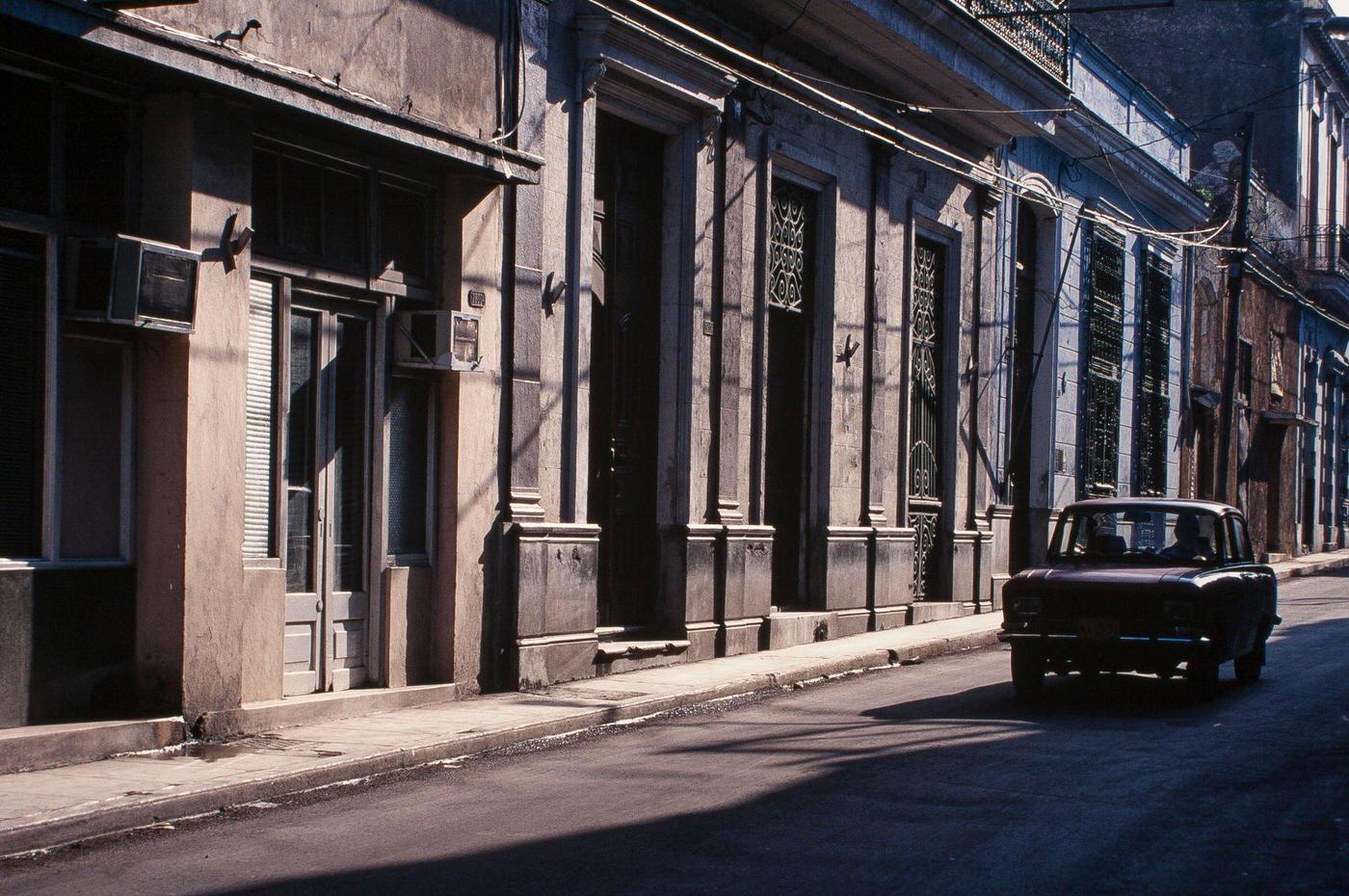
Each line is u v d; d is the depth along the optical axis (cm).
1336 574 3534
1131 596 1175
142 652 955
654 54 1397
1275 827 747
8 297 885
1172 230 3084
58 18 824
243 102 973
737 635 1546
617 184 1430
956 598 2091
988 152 2186
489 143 1176
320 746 941
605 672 1355
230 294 980
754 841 705
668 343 1488
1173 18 3928
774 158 1653
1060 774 890
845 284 1786
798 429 1752
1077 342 2542
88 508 935
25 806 734
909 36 1727
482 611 1217
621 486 1444
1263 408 3816
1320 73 4084
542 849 689
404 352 1162
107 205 942
